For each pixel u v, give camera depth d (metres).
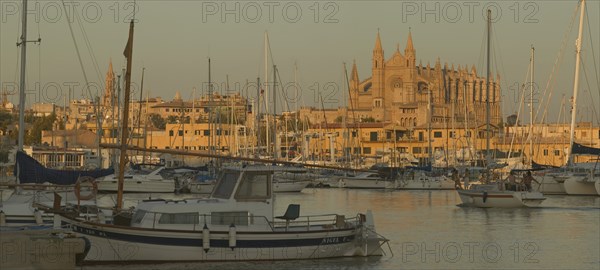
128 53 39.53
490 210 67.94
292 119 174.12
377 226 55.78
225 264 35.31
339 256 37.44
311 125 187.38
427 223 57.72
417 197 88.94
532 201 68.56
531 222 57.97
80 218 35.69
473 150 147.62
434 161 151.25
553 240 48.06
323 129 181.88
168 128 169.62
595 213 64.69
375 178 106.81
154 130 177.00
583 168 91.25
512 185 70.50
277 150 125.44
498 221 58.81
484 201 69.62
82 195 40.69
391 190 103.94
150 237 34.62
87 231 34.59
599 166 92.19
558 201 79.25
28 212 38.41
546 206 71.75
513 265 39.09
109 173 42.84
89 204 39.91
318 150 162.25
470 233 51.47
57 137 142.12
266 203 36.25
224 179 37.50
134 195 82.75
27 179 40.72
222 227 35.56
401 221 59.25
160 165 105.88
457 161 144.50
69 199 41.41
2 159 85.69
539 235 50.38
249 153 127.50
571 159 92.44
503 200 68.75
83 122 176.62
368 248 38.25
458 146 166.12
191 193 87.31
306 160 127.06
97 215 37.00
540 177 89.81
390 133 188.88
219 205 35.72
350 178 108.06
